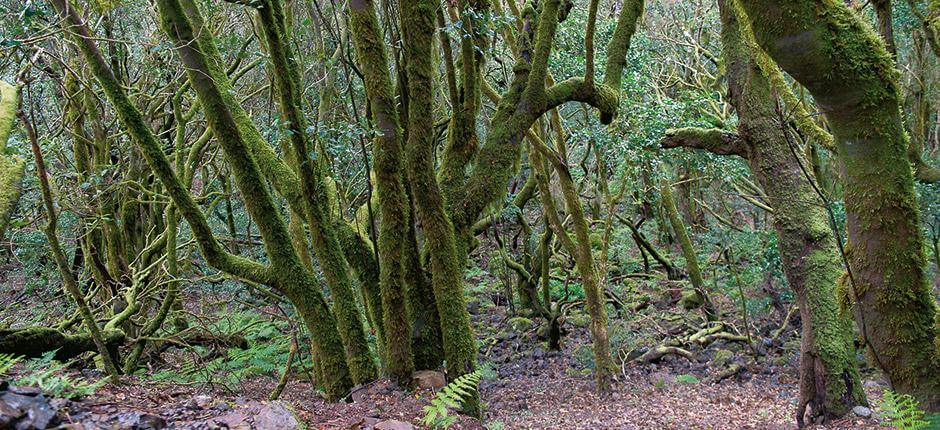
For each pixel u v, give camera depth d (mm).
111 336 6086
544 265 12570
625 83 9305
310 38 9570
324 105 8453
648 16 16641
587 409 8719
